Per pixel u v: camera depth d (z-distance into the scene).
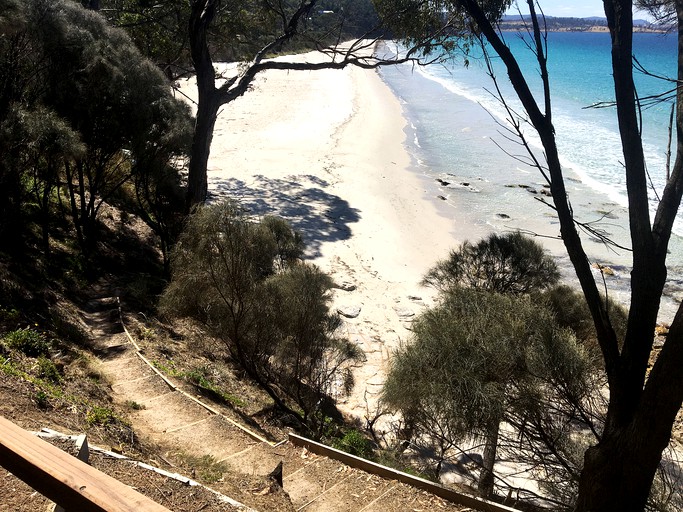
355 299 20.86
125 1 30.58
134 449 7.04
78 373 9.58
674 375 4.92
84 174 20.81
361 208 29.97
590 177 35.12
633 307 5.50
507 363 7.45
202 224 11.38
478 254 14.34
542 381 7.36
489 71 5.81
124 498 1.70
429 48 20.61
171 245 19.31
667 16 6.10
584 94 62.22
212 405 10.55
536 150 41.50
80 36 16.62
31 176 17.39
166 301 11.96
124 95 17.34
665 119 48.69
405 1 19.89
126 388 10.34
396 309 20.45
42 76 16.28
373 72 83.31
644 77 61.41
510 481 10.74
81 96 16.67
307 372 13.70
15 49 15.17
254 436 8.91
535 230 27.61
